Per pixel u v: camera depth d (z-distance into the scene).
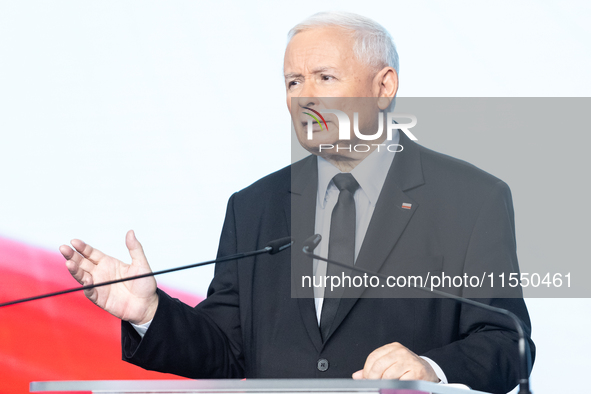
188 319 5.41
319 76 6.14
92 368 9.40
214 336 5.60
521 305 5.50
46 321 9.49
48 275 9.73
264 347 5.72
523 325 5.33
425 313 5.55
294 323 5.72
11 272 9.70
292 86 6.30
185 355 5.27
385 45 6.26
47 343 9.46
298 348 5.63
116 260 4.97
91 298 4.89
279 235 6.09
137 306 5.02
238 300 6.03
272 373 5.61
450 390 3.42
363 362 5.48
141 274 4.88
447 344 5.51
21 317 9.50
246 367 5.75
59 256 9.84
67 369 9.39
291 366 5.59
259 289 5.95
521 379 3.97
